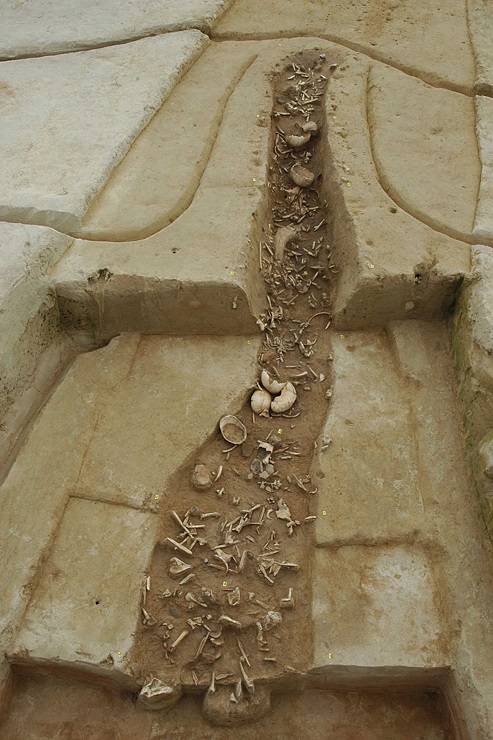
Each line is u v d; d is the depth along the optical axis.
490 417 3.12
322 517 3.06
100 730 2.76
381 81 4.94
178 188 4.07
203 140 4.46
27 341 3.44
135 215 3.88
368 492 3.13
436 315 3.73
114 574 2.90
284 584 2.94
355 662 2.68
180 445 3.32
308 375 3.70
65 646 2.72
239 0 5.86
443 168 4.25
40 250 3.50
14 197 3.87
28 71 5.13
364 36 5.41
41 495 3.10
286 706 2.86
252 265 3.79
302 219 4.37
